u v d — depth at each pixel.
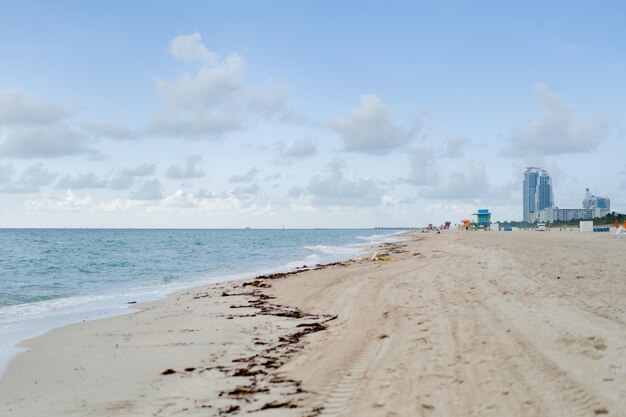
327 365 7.18
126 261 36.34
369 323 9.92
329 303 13.16
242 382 6.77
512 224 174.62
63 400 6.39
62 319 12.98
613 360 6.34
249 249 54.53
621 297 10.62
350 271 20.23
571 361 6.38
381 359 7.21
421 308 10.73
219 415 5.50
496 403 5.19
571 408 4.92
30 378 7.49
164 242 77.31
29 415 5.89
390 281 15.24
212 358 8.29
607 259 18.20
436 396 5.52
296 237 113.12
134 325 11.66
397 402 5.44
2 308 15.12
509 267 16.55
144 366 7.96
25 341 10.18
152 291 19.06
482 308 10.18
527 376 5.92
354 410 5.33
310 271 22.67
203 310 13.63
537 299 10.76
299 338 9.47
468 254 24.22
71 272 28.02
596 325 8.23
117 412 5.84
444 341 7.84
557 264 16.89
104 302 16.19
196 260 37.47
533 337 7.67
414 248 39.50
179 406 5.90
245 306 14.10
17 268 30.45
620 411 4.78
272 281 19.73
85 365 8.16
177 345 9.39
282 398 5.95
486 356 6.86
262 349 8.76
